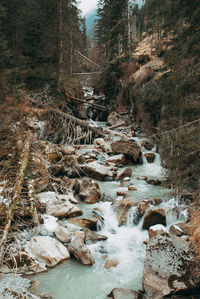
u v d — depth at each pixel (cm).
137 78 2014
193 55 863
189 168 736
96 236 623
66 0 1939
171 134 767
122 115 2133
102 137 1689
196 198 696
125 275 508
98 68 3025
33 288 448
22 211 631
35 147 893
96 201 837
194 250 494
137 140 1609
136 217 704
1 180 730
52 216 693
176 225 635
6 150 906
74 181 933
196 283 429
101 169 1098
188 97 795
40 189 825
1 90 1205
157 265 466
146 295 442
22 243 551
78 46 2492
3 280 442
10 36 1830
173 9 972
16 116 1148
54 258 530
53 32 1886
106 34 2691
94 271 518
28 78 1789
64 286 466
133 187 939
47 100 1465
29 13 2069
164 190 918
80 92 2184
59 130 1455
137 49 3022
